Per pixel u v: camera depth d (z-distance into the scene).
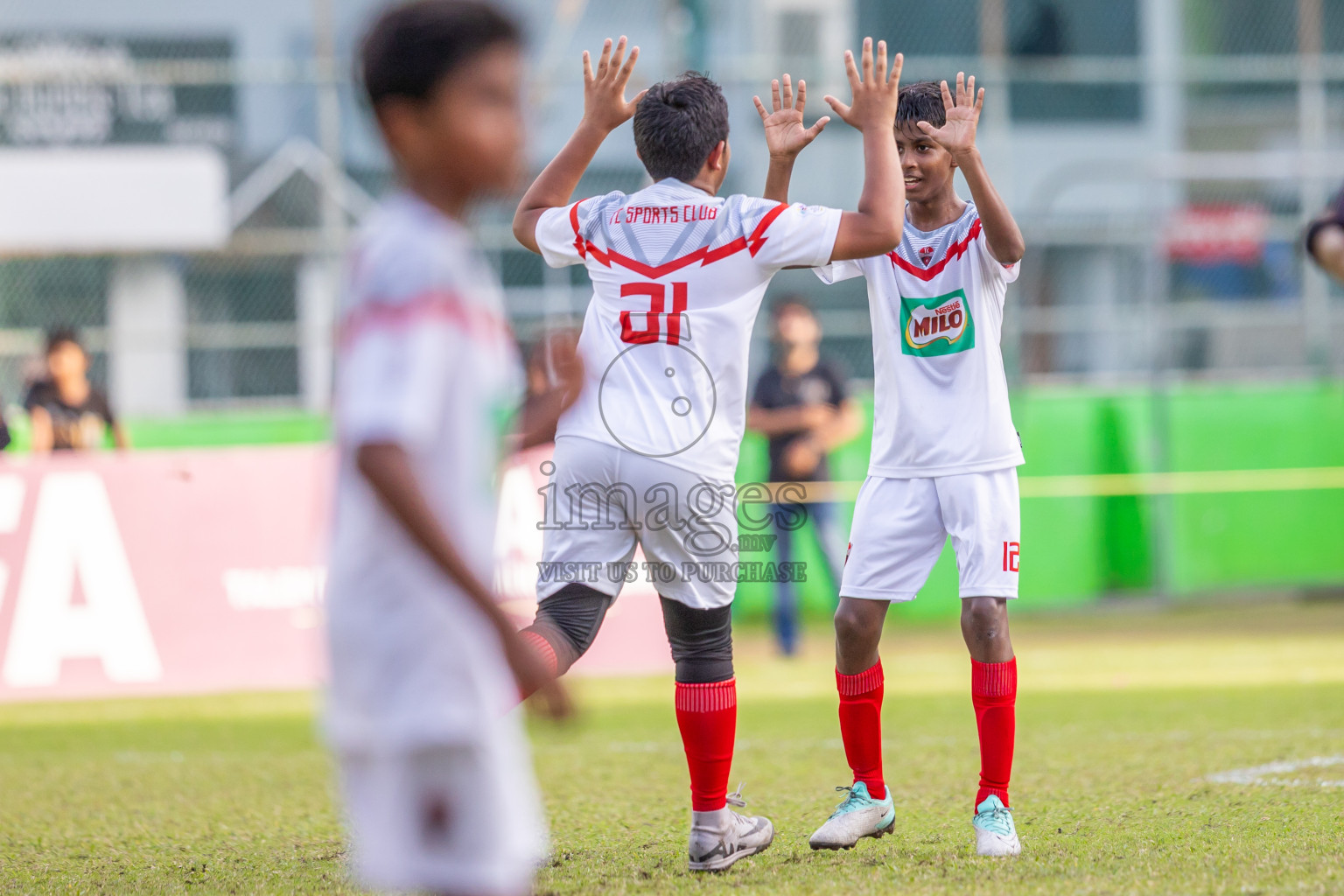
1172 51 50.69
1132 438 39.25
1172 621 36.81
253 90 47.16
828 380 30.50
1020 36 50.56
